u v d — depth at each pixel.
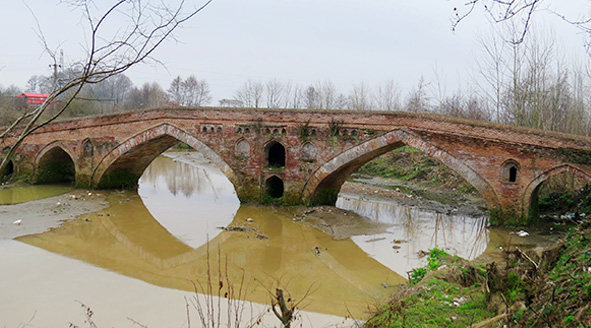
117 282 11.41
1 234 15.30
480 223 18.59
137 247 14.91
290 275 12.38
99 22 3.80
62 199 21.47
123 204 21.53
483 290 8.16
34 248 14.05
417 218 19.80
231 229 17.19
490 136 17.05
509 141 16.77
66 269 12.27
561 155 16.06
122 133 23.36
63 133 24.78
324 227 17.58
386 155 36.91
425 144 18.05
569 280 7.01
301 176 20.47
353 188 27.73
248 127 21.12
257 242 15.62
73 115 33.09
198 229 17.33
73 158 24.62
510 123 26.88
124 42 4.08
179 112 21.97
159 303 10.02
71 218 18.12
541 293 7.13
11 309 9.45
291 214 19.64
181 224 18.09
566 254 9.13
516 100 24.16
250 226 17.70
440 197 25.23
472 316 7.04
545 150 16.28
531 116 23.78
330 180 21.08
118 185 25.50
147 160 26.02
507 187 16.95
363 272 12.59
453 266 9.99
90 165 24.33
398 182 31.30
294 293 10.91
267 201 21.19
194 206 21.77
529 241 15.22
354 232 17.05
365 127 19.06
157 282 11.52
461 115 32.69
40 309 9.50
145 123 22.78
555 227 17.22
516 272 7.98
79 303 9.91
